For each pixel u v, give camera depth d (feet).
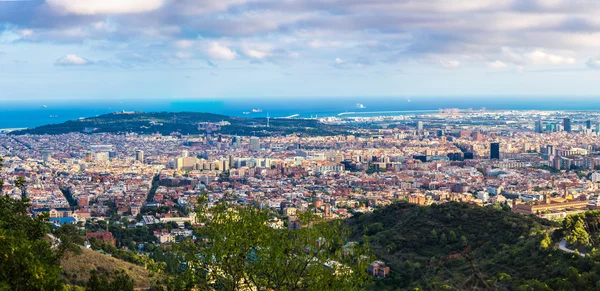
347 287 288.10
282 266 287.28
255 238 291.79
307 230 296.51
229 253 290.35
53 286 263.90
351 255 301.02
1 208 323.16
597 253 472.03
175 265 308.19
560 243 542.98
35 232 329.93
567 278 445.37
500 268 517.14
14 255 255.29
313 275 287.28
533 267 501.56
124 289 300.40
